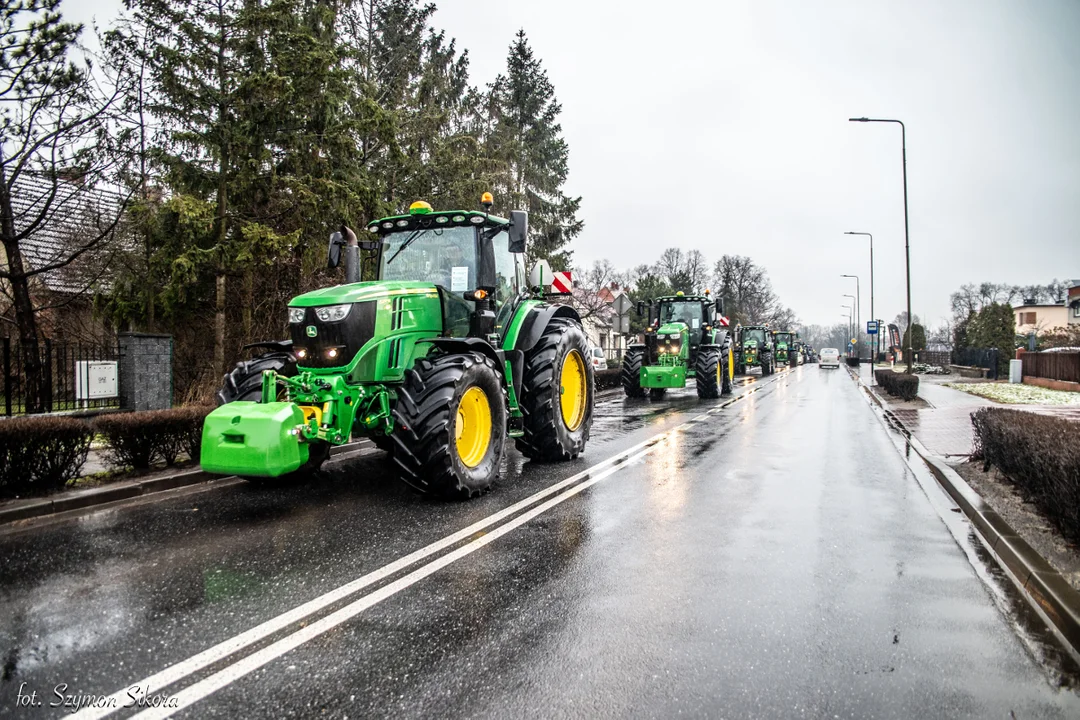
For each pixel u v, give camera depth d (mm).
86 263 12641
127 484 6391
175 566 4348
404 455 5828
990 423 7000
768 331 38469
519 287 8289
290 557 4531
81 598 3805
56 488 6184
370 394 6027
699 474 7387
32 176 10406
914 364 46844
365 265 9602
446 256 7234
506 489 6621
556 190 27875
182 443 7348
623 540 4941
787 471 7602
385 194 15328
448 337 6867
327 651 3168
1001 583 4109
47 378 9648
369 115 12586
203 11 11586
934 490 6656
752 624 3490
